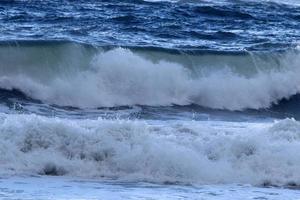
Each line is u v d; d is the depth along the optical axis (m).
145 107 60.44
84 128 37.75
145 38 82.00
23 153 35.72
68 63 62.09
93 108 58.91
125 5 111.38
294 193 32.94
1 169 34.09
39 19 91.50
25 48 62.00
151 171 35.19
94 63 62.25
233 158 36.88
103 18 94.44
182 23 97.06
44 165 34.94
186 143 37.94
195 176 34.97
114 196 30.42
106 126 37.75
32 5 107.25
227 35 88.38
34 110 55.84
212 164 35.91
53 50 62.31
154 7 110.44
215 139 38.09
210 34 87.31
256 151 37.19
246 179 35.19
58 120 38.47
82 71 62.00
